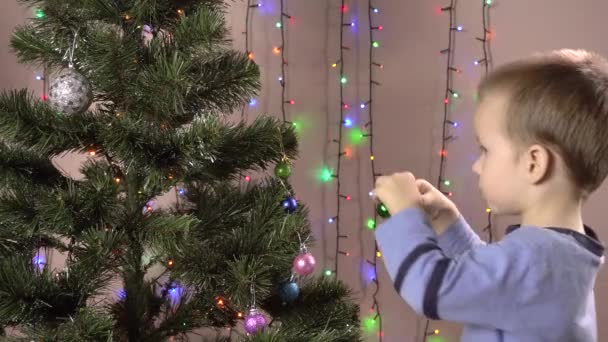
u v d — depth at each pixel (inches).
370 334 62.3
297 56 61.3
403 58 60.2
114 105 37.4
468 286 26.4
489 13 57.5
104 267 35.5
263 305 42.2
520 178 28.5
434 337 61.4
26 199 36.1
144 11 35.0
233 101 39.2
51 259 57.1
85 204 34.4
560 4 55.6
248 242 37.4
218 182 44.2
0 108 35.1
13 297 33.0
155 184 35.8
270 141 39.9
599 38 54.9
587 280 27.5
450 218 34.9
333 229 62.3
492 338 28.1
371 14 60.7
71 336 31.5
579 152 27.7
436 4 58.9
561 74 28.2
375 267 62.2
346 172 62.0
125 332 39.8
